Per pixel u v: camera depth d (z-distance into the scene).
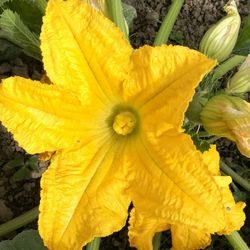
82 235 0.20
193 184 0.17
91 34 0.18
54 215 0.19
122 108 0.20
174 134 0.18
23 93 0.18
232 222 0.23
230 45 0.24
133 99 0.19
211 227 0.17
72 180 0.20
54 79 0.18
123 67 0.18
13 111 0.18
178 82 0.17
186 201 0.17
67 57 0.18
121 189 0.20
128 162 0.20
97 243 0.25
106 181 0.20
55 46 0.18
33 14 0.25
